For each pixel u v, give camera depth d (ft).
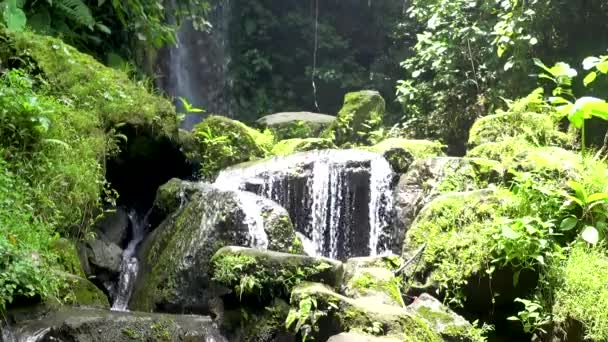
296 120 30.66
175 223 18.33
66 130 17.24
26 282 12.73
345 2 47.88
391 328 13.24
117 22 24.80
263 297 14.16
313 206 22.04
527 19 26.78
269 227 17.58
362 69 46.83
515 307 15.97
